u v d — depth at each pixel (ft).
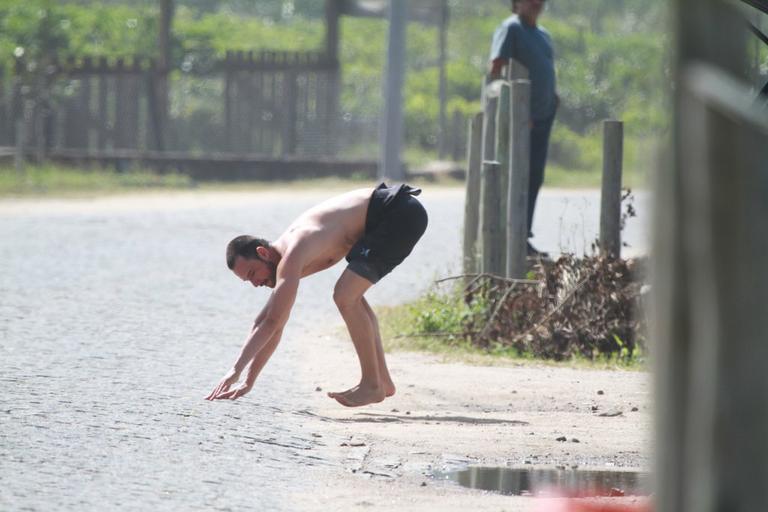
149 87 304.09
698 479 26.23
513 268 113.70
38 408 68.85
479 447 67.67
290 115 327.67
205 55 342.44
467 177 124.47
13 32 357.41
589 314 108.06
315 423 71.82
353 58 486.79
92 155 288.30
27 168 271.08
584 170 397.80
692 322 26.00
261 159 308.60
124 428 65.10
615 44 538.06
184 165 298.56
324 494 54.54
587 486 59.16
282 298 70.28
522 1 129.39
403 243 73.97
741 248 25.43
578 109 458.50
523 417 77.56
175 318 112.47
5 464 55.52
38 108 284.20
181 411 70.95
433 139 400.67
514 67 123.24
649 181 26.32
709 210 25.49
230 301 126.00
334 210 73.92
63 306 115.65
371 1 339.36
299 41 475.72
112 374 82.48
